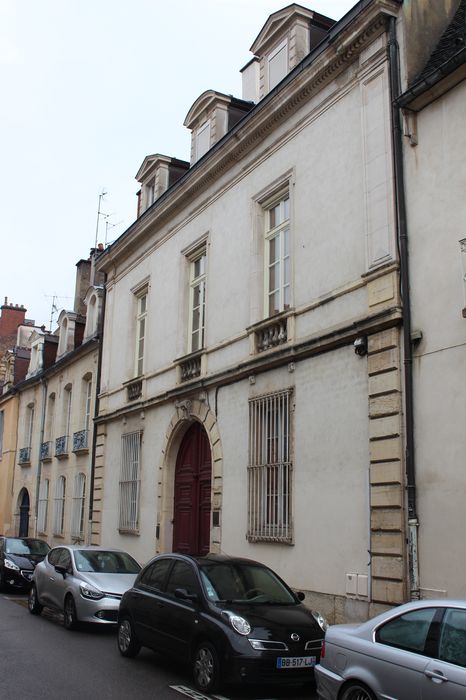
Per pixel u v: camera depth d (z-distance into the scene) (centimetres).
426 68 1052
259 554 1236
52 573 1285
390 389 980
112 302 2191
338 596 1030
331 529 1066
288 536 1160
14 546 1842
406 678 544
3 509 3241
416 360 952
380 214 1053
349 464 1051
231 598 825
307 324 1200
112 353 2130
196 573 862
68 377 2645
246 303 1405
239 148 1479
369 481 1003
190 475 1603
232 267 1481
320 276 1184
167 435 1669
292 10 1443
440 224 949
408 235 998
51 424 2880
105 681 803
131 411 1883
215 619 778
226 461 1392
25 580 1703
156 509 1681
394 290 1001
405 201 1013
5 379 3694
